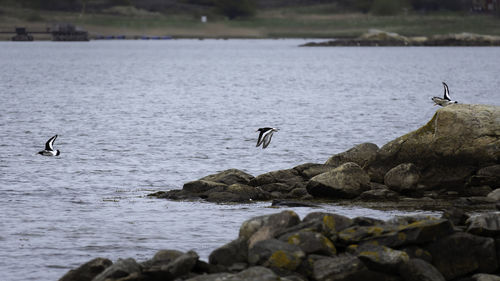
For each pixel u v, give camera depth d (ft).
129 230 135.85
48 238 130.21
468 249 98.94
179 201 162.61
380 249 94.17
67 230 135.95
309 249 95.55
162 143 264.11
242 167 217.97
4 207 156.97
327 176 163.22
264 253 94.02
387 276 92.48
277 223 101.55
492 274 99.35
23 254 120.16
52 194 172.96
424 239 97.86
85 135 286.66
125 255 119.75
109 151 244.83
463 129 170.30
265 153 242.99
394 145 175.01
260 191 165.48
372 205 154.92
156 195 170.60
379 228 99.35
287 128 306.96
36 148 250.37
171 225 139.23
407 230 97.76
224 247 96.73
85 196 171.01
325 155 239.30
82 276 95.35
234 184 167.32
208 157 234.38
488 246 99.60
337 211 148.77
